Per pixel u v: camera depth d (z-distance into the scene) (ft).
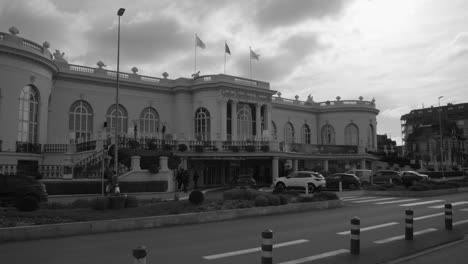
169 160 108.58
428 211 62.23
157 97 154.92
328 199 71.26
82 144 112.57
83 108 137.28
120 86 145.07
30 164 101.45
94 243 37.04
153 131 152.97
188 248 34.47
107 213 50.14
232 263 29.30
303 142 214.90
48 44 119.85
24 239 39.11
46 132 119.24
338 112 217.77
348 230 44.32
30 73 111.96
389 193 96.84
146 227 46.98
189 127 156.87
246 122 162.09
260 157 138.41
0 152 102.01
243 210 56.85
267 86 169.17
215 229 45.68
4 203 58.75
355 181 120.78
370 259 30.32
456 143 300.40
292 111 211.00
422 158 286.05
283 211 62.18
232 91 154.81
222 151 131.13
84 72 136.67
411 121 390.21
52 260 30.07
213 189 119.96
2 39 105.40
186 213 52.37
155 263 29.04
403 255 32.01
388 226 46.70
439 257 31.55
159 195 91.20
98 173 94.22
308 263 29.30
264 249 21.95
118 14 88.17
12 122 106.93
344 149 182.29
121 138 113.80
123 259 30.32
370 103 222.07
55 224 41.34
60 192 81.05
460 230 43.09
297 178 103.40
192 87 155.33
